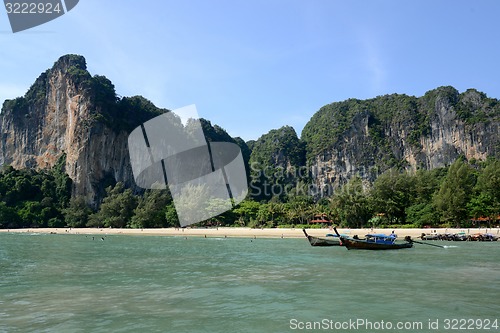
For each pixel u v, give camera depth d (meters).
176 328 14.38
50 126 191.75
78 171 166.25
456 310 16.92
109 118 175.50
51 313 16.34
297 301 18.58
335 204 99.62
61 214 154.25
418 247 50.22
